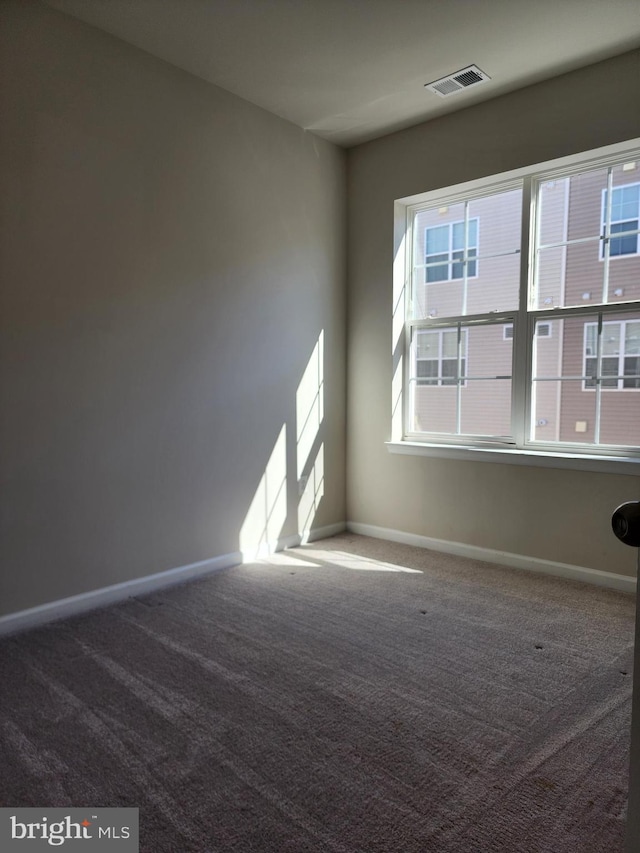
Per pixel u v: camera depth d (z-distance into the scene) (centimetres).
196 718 188
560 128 310
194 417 321
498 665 224
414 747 174
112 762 166
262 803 150
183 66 302
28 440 256
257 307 352
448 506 370
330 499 414
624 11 255
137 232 290
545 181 329
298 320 379
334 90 326
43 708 194
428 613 274
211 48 286
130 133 285
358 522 421
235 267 337
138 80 286
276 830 141
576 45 281
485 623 262
